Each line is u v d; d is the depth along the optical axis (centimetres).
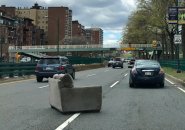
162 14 7281
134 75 2272
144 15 8225
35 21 19662
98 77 3556
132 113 1238
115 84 2581
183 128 979
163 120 1100
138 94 1875
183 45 6662
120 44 13275
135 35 9581
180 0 4775
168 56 9175
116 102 1539
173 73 3900
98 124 1036
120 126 1005
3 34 13212
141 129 964
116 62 7556
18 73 3331
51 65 2875
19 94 1881
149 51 13388
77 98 1254
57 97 1280
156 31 8619
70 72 3094
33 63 3681
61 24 18825
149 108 1358
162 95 1830
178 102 1542
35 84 2608
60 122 1068
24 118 1141
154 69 2272
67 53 15400
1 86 2420
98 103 1273
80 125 1020
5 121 1087
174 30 7494
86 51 14375
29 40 16012
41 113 1245
